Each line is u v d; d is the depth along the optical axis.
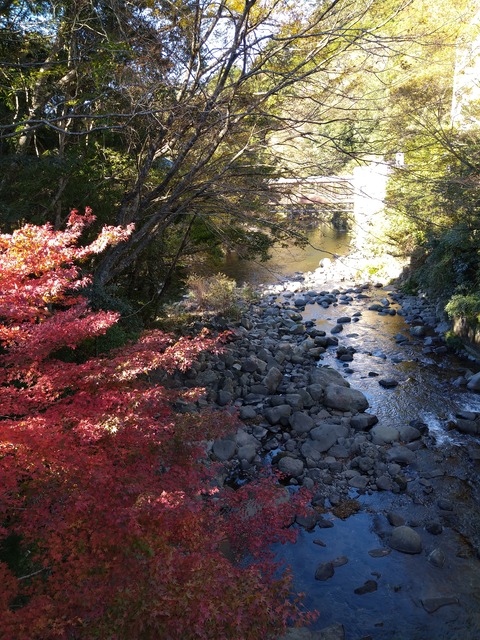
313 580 5.52
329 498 6.88
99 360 4.39
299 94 9.73
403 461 7.61
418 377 10.73
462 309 11.67
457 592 5.29
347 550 5.95
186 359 4.34
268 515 4.50
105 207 9.28
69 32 9.19
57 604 2.96
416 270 16.31
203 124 8.65
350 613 5.09
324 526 6.33
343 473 7.38
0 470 3.11
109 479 3.38
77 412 3.82
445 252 13.30
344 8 8.36
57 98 10.55
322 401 9.52
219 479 6.98
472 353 11.54
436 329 13.41
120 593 2.97
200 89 8.48
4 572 3.12
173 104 8.77
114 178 10.84
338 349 12.39
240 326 14.39
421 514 6.51
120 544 3.16
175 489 3.80
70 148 10.09
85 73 9.38
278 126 9.13
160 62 8.78
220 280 16.17
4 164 8.36
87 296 7.95
